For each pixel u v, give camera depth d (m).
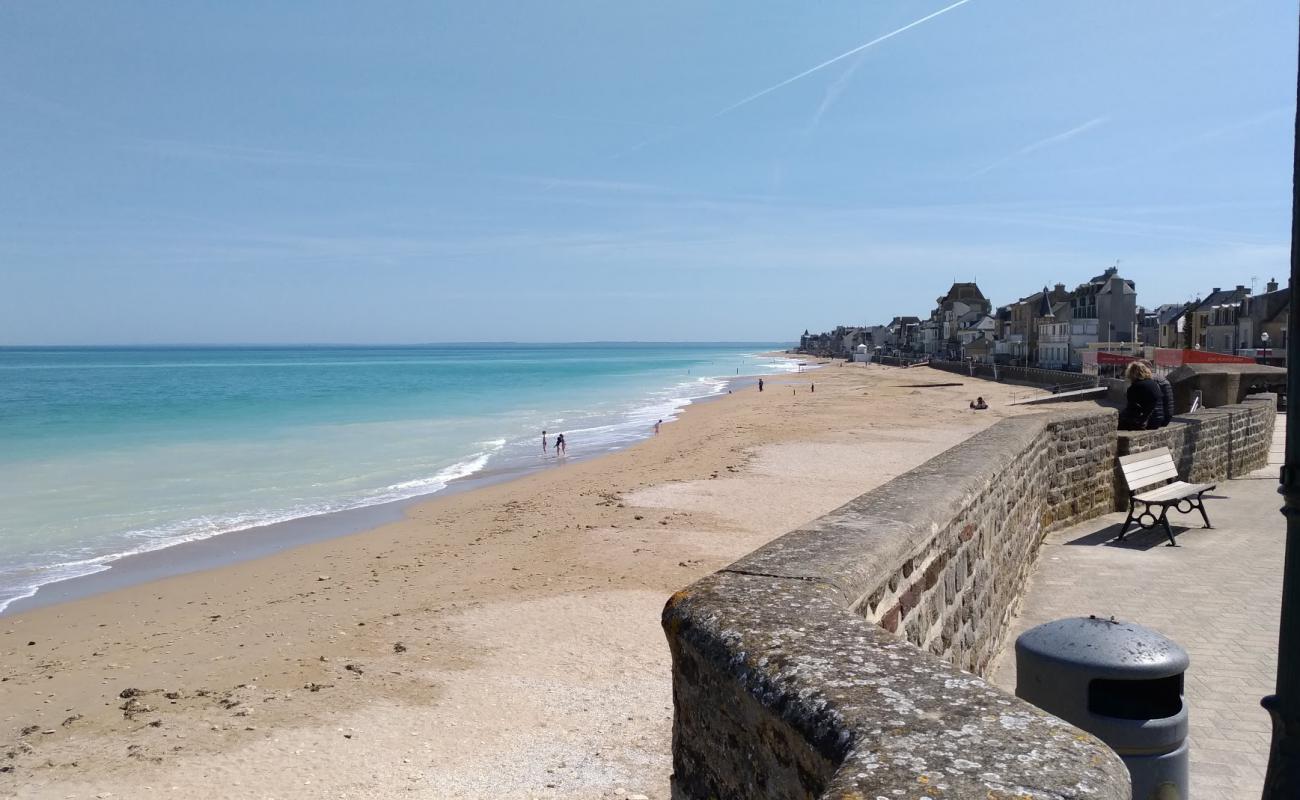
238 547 19.00
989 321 111.81
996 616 5.80
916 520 3.81
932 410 49.88
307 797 7.88
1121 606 6.77
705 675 2.44
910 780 1.42
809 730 1.78
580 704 9.90
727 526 19.22
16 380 101.50
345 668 11.26
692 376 116.19
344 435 41.84
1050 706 3.37
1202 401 19.47
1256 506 10.62
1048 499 8.91
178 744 9.07
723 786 2.33
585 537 18.50
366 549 18.50
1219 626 6.27
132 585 16.08
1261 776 4.24
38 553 18.59
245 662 11.63
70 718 9.88
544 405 62.44
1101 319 79.31
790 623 2.37
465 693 10.30
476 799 7.73
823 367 152.38
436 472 29.98
